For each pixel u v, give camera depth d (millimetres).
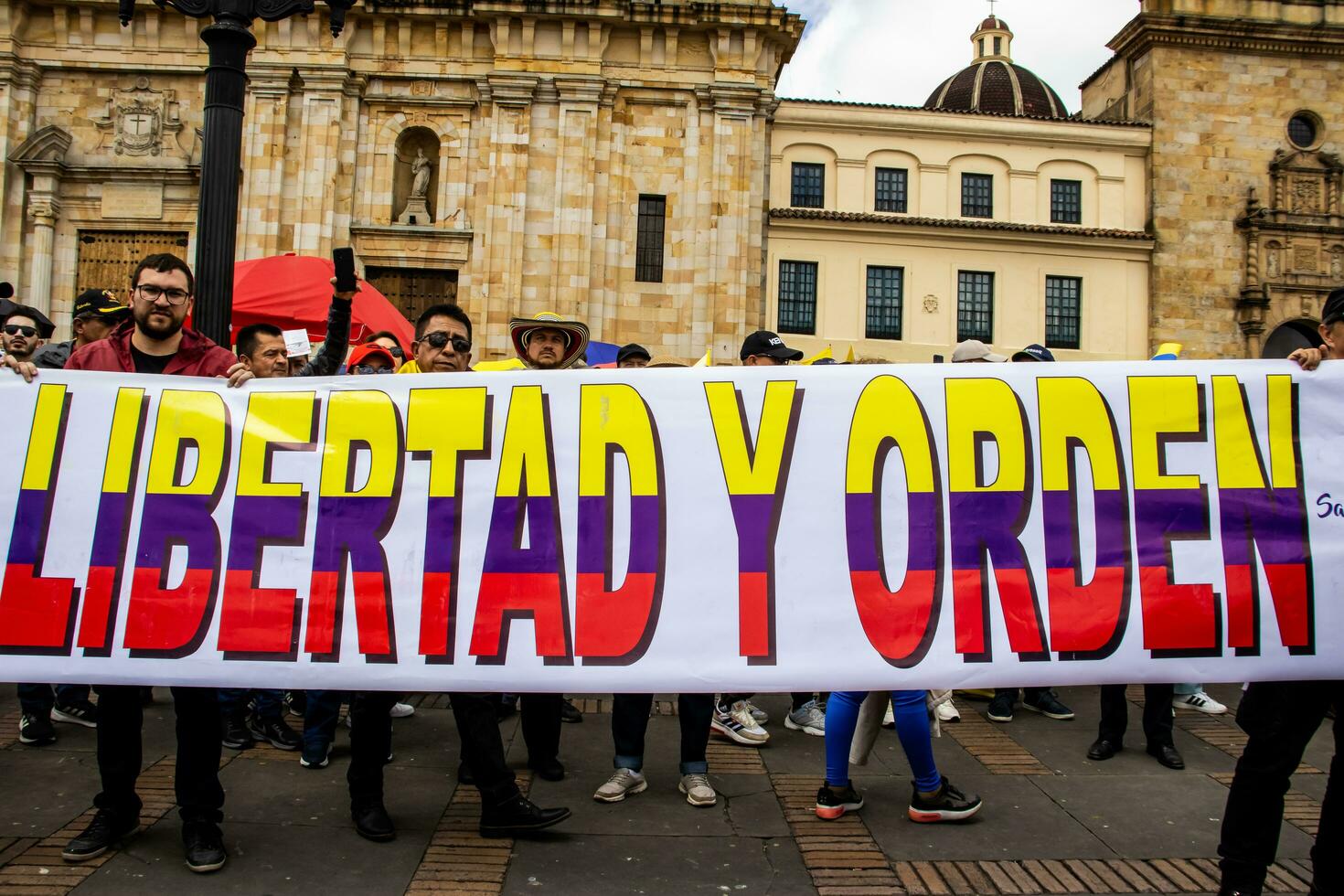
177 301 4961
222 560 4902
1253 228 30062
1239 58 30875
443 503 5016
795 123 29406
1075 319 29781
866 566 4945
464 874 4633
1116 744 6914
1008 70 38406
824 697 7883
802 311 28719
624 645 4891
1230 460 4973
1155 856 5000
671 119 26828
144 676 4754
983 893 4527
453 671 4867
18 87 26469
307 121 25938
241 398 5090
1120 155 30406
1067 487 4980
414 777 6145
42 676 4742
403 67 26469
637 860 4852
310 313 11547
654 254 26766
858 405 5090
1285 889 4641
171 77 26906
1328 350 5117
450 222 26500
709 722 5852
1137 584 4875
